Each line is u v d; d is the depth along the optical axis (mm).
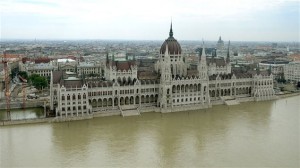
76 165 139875
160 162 144125
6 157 146875
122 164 141750
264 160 146625
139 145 166250
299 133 186875
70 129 190500
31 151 154750
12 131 184625
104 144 166625
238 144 168250
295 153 155125
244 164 142125
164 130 192750
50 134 180500
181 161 145750
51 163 141125
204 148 162375
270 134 185125
